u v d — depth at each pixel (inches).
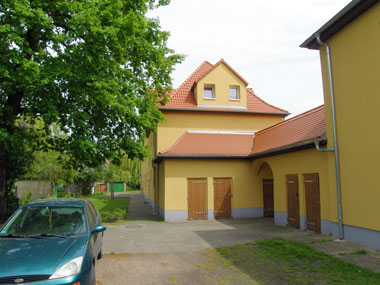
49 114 402.6
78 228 210.1
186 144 626.5
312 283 218.7
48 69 398.0
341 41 352.8
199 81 697.6
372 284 207.9
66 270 159.9
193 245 358.3
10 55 377.4
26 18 381.7
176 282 226.7
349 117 338.0
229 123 701.9
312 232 412.2
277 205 518.3
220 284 222.8
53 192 936.3
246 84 725.3
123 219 620.7
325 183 387.9
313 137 402.0
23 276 151.9
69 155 545.0
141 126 530.9
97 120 519.5
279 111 727.1
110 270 254.8
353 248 303.4
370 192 304.8
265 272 248.1
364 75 315.9
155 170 759.7
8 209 566.6
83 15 407.2
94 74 432.1
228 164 622.5
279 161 511.8
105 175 1212.5
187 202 596.4
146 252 322.3
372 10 305.6
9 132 448.8
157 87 578.6
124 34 447.8
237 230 464.8
